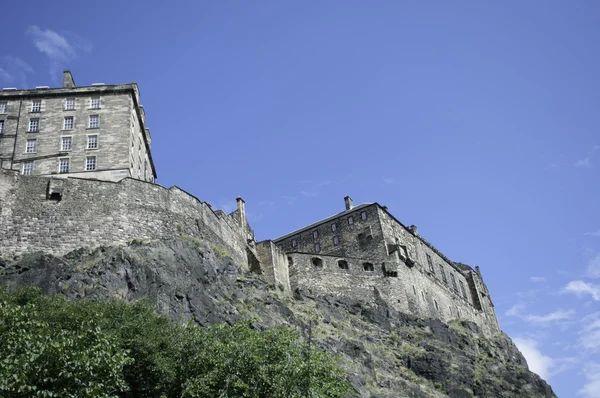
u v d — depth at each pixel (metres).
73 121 67.06
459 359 69.88
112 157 65.00
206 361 35.59
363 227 88.56
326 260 76.44
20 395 27.20
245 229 74.44
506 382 69.19
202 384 34.28
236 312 51.72
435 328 75.19
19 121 66.88
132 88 69.19
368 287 77.62
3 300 34.19
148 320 38.00
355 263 78.62
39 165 64.31
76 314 35.22
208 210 65.19
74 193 55.28
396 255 83.62
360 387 51.94
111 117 67.44
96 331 31.70
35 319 32.47
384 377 57.19
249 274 62.25
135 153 68.12
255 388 35.16
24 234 51.88
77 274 47.34
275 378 35.72
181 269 52.28
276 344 37.66
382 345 65.38
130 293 47.41
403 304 78.88
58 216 53.66
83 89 68.62
